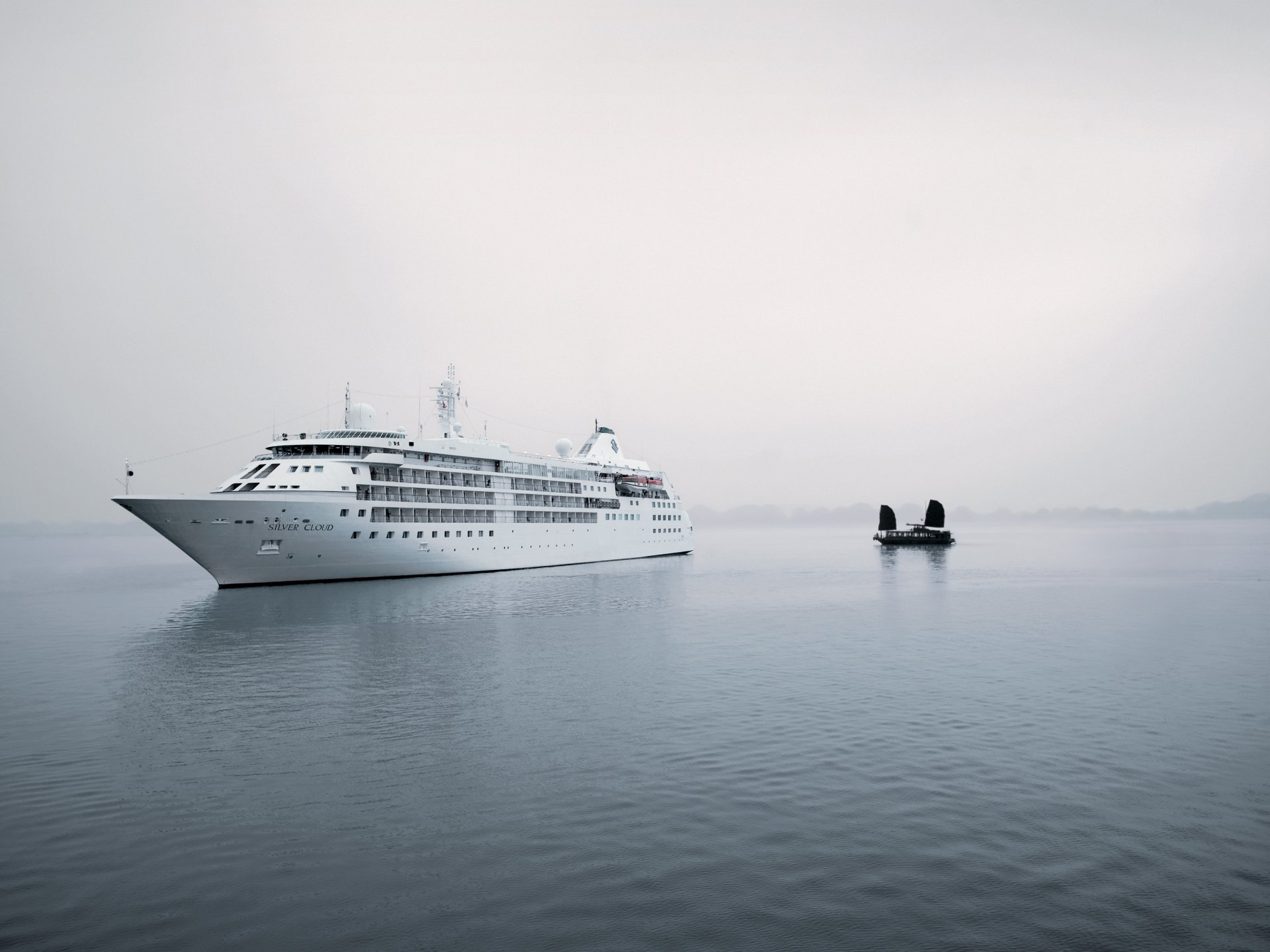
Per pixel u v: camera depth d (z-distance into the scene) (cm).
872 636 5472
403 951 1639
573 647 4975
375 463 8256
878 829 2200
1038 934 1683
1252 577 10050
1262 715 3384
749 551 18562
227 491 7831
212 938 1691
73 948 1648
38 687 3994
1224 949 1630
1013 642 5231
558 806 2381
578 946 1650
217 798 2467
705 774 2645
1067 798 2428
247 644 5128
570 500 11062
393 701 3628
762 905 1803
